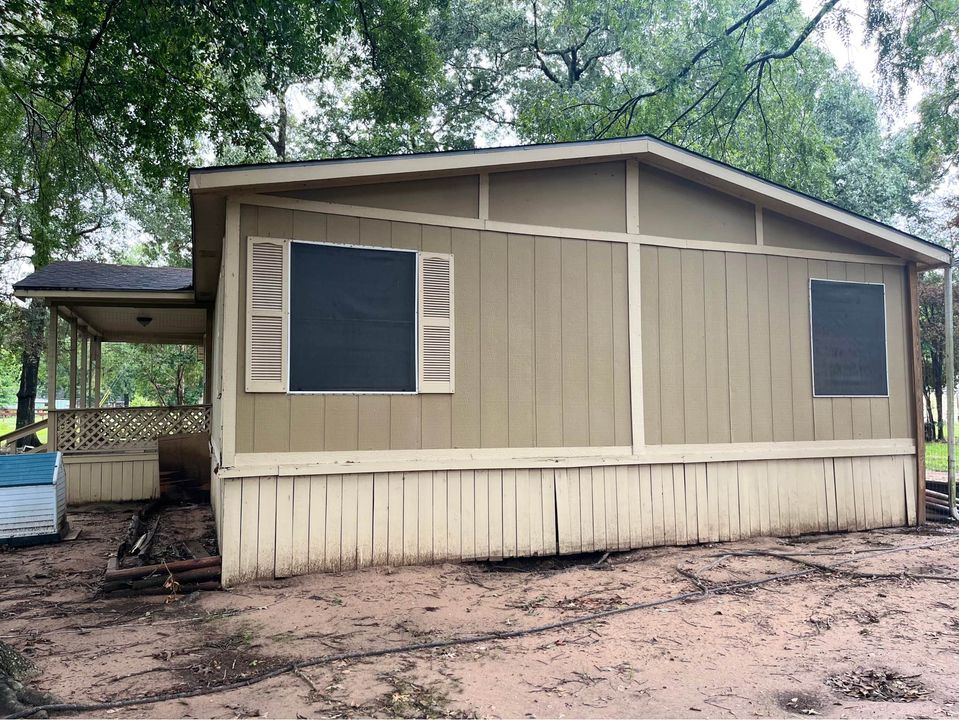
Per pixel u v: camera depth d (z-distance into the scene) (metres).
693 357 5.80
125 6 7.04
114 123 9.40
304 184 4.54
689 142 13.87
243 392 4.44
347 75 14.28
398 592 4.27
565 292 5.41
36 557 5.55
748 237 6.09
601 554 5.36
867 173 16.55
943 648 3.29
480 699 2.71
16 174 12.30
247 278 4.49
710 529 5.75
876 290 6.57
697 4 11.46
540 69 17.34
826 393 6.28
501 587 4.46
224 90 9.50
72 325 9.52
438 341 4.99
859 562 5.02
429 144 17.20
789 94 12.67
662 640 3.45
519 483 5.18
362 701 2.69
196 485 8.30
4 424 29.12
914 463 6.61
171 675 2.95
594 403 5.44
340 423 4.67
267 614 3.84
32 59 10.12
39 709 2.54
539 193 5.39
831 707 2.64
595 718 2.54
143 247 19.66
